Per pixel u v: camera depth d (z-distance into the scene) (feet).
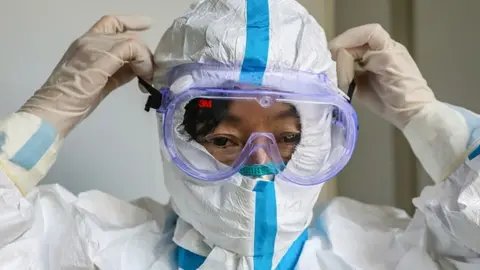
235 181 3.01
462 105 4.17
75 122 3.22
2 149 2.98
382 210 3.79
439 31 4.28
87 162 4.18
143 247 3.28
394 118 3.59
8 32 3.96
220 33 3.01
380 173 4.71
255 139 3.03
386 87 3.54
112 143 4.27
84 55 3.21
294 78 3.04
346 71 3.54
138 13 4.32
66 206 3.26
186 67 3.12
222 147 3.12
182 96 3.00
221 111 3.05
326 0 4.93
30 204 2.99
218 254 3.13
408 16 4.52
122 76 3.50
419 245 3.35
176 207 3.28
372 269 3.32
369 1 4.68
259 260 3.11
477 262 3.20
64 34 4.10
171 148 3.07
